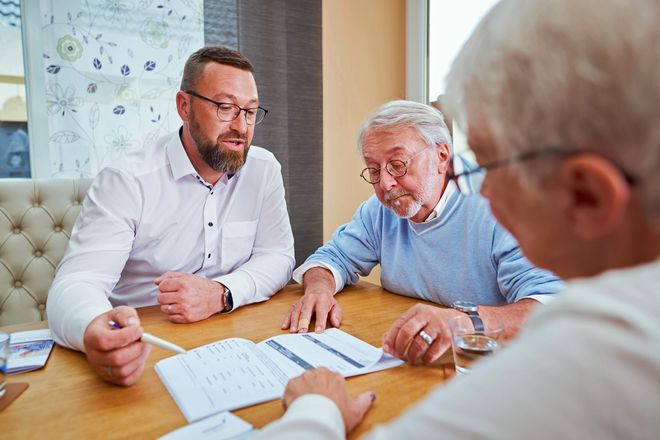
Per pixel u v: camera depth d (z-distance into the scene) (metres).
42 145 1.91
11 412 0.71
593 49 0.36
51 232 1.74
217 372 0.84
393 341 0.92
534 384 0.31
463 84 0.45
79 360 0.91
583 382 0.31
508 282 1.19
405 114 1.28
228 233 1.57
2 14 1.81
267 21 2.19
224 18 2.11
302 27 2.27
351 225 1.63
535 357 0.33
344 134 2.46
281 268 1.50
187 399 0.74
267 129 2.23
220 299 1.21
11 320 1.66
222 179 1.55
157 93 2.03
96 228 1.33
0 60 1.83
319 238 2.39
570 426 0.30
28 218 1.70
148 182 1.43
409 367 0.87
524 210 0.45
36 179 1.75
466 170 0.55
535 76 0.39
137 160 1.46
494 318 0.96
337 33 2.38
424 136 1.27
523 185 0.42
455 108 0.47
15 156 1.89
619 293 0.34
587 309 0.34
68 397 0.76
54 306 1.04
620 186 0.36
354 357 0.91
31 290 1.69
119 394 0.77
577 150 0.38
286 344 0.98
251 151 1.65
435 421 0.33
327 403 0.57
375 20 2.48
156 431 0.66
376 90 2.53
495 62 0.42
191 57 1.45
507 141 0.42
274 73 2.22
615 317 0.32
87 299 1.03
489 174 0.46
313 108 2.33
